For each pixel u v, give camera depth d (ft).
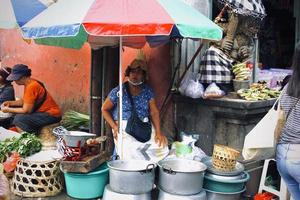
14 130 19.80
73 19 12.75
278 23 22.02
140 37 17.19
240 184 14.25
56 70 23.04
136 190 13.30
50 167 14.96
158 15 12.70
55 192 15.17
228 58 17.15
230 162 13.94
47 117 18.94
